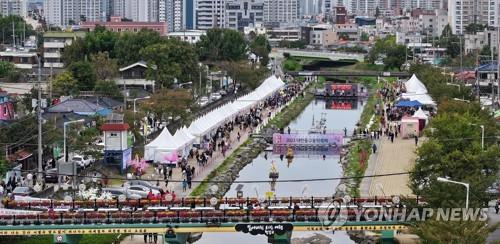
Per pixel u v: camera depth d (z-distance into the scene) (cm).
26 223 14125
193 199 15200
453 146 16462
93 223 14200
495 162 16338
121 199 15550
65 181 19438
